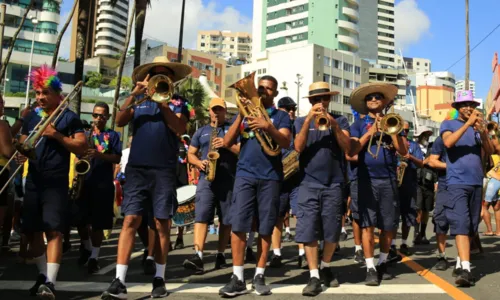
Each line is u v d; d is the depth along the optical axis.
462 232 5.08
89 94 49.41
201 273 5.68
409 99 102.38
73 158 6.81
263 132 4.64
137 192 4.41
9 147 4.48
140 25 16.52
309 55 69.75
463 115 5.32
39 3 60.62
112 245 8.08
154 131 4.46
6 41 57.94
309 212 4.73
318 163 4.80
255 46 98.88
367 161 5.23
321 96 4.66
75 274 5.53
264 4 96.94
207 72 74.50
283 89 34.06
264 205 4.65
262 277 4.64
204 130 6.38
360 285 5.02
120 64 15.77
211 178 5.72
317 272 4.64
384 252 5.41
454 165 5.28
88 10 13.84
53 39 61.25
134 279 5.29
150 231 5.58
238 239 4.57
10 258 6.58
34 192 4.34
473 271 5.79
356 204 5.30
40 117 4.57
